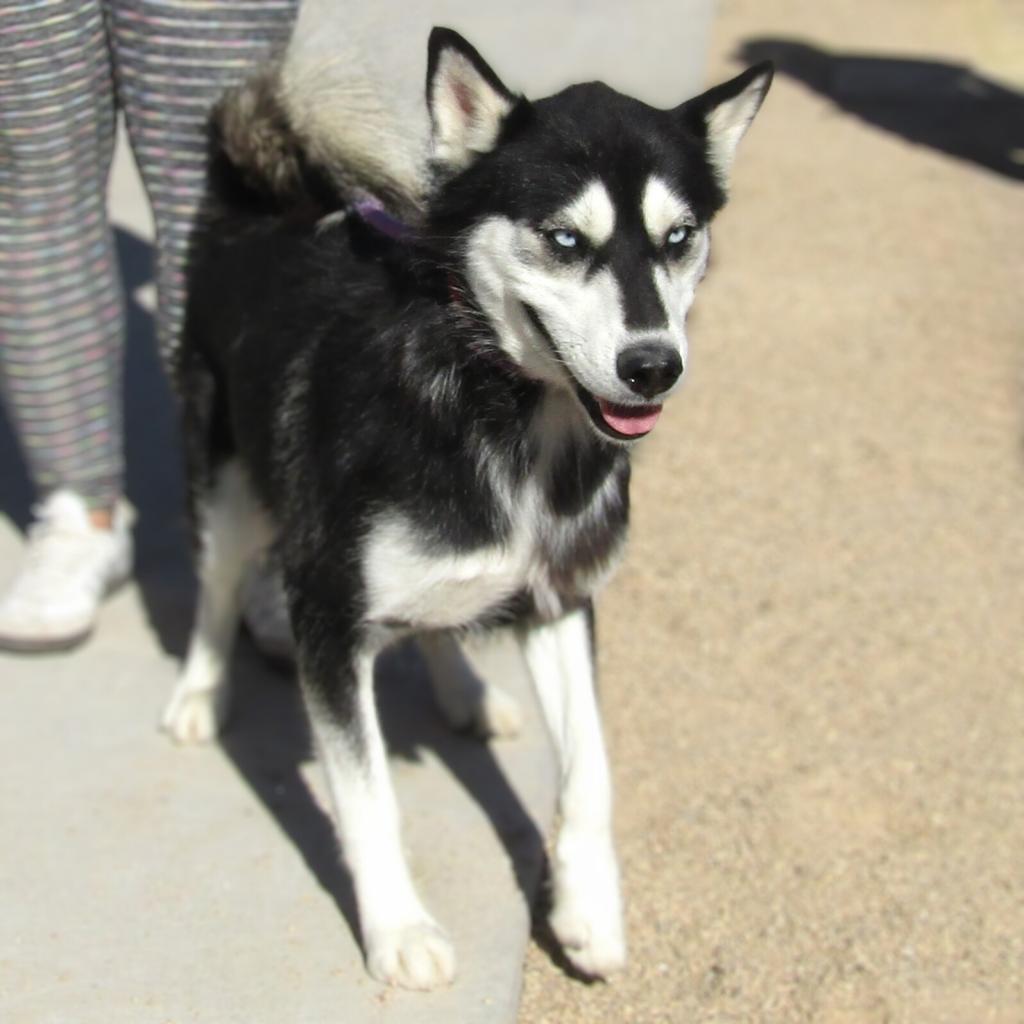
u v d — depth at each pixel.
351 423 2.39
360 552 2.36
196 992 2.37
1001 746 3.29
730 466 4.52
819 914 2.77
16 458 4.20
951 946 2.71
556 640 2.57
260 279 2.74
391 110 2.79
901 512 4.30
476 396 2.34
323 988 2.38
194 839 2.74
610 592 3.82
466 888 2.63
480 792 2.90
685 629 3.67
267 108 2.73
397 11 2.94
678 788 3.09
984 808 3.09
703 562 3.99
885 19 10.64
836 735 3.30
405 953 2.36
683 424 4.76
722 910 2.77
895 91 8.84
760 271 6.07
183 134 2.88
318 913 2.56
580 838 2.49
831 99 8.70
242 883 2.62
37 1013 2.31
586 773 2.48
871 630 3.71
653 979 2.60
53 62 2.82
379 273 2.51
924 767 3.21
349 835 2.41
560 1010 2.51
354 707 2.41
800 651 3.61
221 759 2.98
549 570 2.45
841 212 6.83
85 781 2.89
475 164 2.34
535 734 3.10
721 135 2.45
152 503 3.98
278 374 2.61
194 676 3.05
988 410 4.96
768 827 2.99
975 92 9.03
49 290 3.13
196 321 2.91
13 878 2.61
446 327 2.35
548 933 2.68
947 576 3.98
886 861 2.92
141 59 2.81
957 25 10.62
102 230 3.19
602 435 2.25
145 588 3.59
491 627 2.56
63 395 3.25
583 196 2.22
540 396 2.36
